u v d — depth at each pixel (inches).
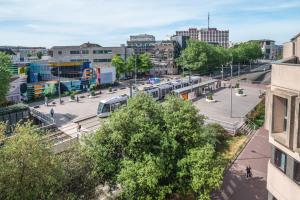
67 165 822.5
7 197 656.4
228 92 3321.9
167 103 1041.5
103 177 916.6
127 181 796.6
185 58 4808.1
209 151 901.2
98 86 3432.6
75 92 3038.9
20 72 3056.1
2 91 1894.7
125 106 1055.0
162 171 861.8
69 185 814.5
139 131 916.0
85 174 840.9
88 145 922.1
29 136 713.6
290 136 568.4
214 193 1138.7
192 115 1006.4
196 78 3518.7
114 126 917.8
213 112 2333.9
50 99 2787.9
